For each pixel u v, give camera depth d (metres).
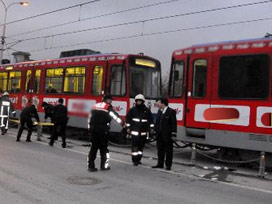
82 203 6.11
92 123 8.81
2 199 6.15
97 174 8.53
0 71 22.12
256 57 9.91
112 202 6.25
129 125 10.07
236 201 6.68
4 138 14.70
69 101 16.28
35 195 6.47
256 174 9.38
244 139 9.93
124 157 11.47
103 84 14.82
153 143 16.44
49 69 17.89
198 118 10.89
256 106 9.77
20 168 8.73
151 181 8.05
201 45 11.05
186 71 11.30
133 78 14.34
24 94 19.50
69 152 11.80
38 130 14.70
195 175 8.92
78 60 16.14
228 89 10.34
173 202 6.41
